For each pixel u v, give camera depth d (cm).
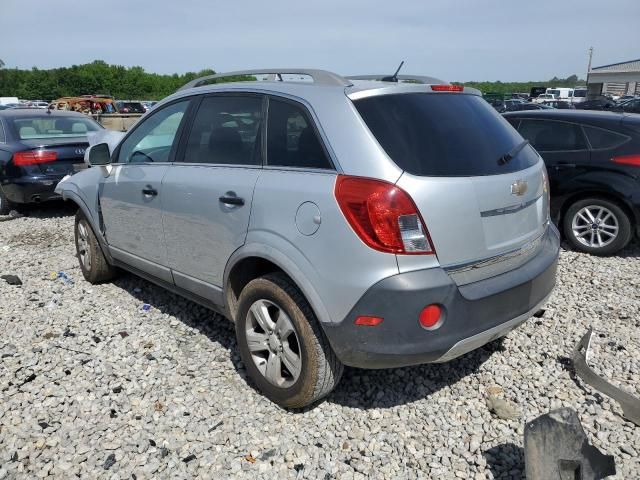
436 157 283
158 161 411
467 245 280
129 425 312
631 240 684
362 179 271
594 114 654
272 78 354
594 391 340
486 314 285
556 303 477
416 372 362
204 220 354
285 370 322
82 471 278
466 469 278
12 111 895
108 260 502
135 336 418
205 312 459
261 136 330
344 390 343
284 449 292
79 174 532
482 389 344
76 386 352
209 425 311
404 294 263
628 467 275
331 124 292
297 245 291
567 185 646
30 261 614
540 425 244
